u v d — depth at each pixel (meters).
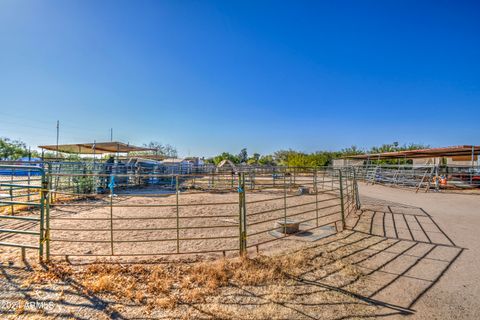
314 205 10.26
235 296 3.19
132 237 5.68
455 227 6.70
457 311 2.96
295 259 4.28
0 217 4.05
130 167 16.12
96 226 6.66
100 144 19.97
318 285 3.51
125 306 2.94
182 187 16.06
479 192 14.44
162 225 6.86
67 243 5.18
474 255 4.70
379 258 4.52
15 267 3.86
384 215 8.26
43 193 4.07
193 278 3.56
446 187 16.66
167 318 2.75
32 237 5.58
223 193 14.21
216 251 4.25
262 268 3.91
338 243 5.30
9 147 45.22
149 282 3.46
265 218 7.85
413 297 3.25
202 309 2.91
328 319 2.78
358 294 3.30
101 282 3.36
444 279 3.74
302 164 33.16
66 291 3.23
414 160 30.77
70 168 12.57
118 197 11.92
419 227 6.69
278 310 2.92
